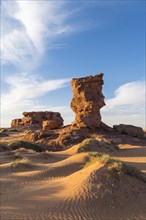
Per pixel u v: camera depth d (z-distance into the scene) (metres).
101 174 15.82
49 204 13.20
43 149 43.50
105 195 14.17
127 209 13.40
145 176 17.72
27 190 16.61
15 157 30.58
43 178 21.36
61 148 44.84
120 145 45.59
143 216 12.80
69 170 24.11
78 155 28.59
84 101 50.09
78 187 15.02
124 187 15.14
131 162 31.27
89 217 12.05
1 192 16.03
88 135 48.28
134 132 51.75
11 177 20.86
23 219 11.12
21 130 87.44
